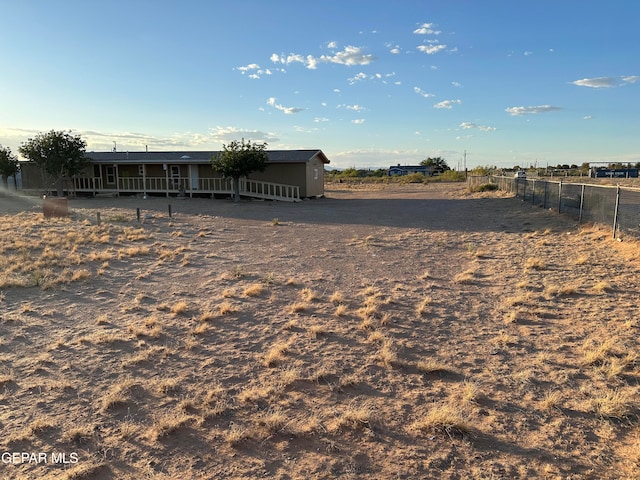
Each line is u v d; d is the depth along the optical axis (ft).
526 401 13.32
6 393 14.23
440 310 21.97
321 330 19.31
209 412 12.87
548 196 59.36
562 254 33.42
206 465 10.68
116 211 71.36
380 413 12.83
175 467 10.62
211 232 50.42
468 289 25.79
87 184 111.04
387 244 41.65
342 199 98.53
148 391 14.37
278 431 11.98
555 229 44.52
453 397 13.66
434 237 45.01
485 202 78.64
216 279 29.12
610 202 41.57
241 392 14.19
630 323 18.72
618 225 35.40
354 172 279.08
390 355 16.42
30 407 13.41
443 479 10.03
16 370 15.90
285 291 25.99
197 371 15.78
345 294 25.30
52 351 17.60
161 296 25.36
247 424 12.39
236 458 10.93
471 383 14.35
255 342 18.35
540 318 20.34
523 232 45.03
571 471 10.19
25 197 101.96
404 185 163.94
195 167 103.81
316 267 32.53
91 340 18.62
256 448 11.31
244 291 25.67
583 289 24.22
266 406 13.33
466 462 10.61
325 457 10.91
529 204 66.33
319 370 15.52
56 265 32.99
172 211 72.54
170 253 37.27
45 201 62.28
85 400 13.82
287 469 10.49
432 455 10.90
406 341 18.10
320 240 44.65
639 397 13.26
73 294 25.75
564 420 12.25
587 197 45.27
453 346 17.56
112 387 14.64
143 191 105.09
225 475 10.31
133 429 12.19
